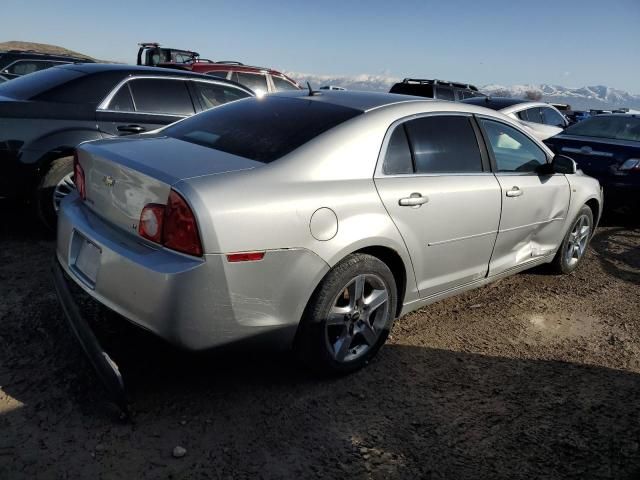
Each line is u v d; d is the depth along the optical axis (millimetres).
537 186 4238
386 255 3189
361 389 3014
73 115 4918
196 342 2475
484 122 3908
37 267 4227
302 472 2354
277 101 3520
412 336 3715
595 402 3109
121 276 2518
